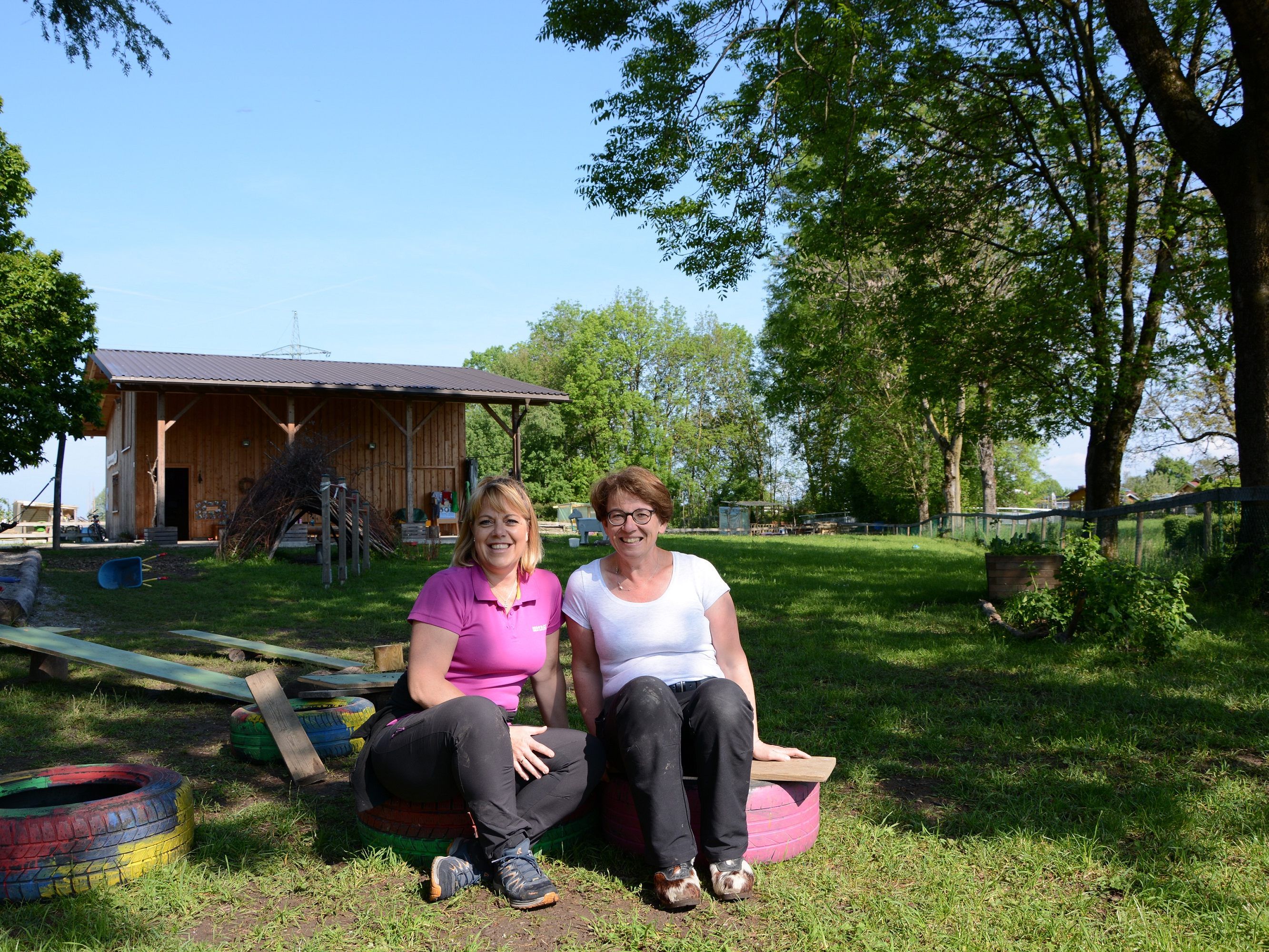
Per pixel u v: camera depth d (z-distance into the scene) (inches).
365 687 215.3
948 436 1469.0
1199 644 289.4
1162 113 389.4
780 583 521.3
